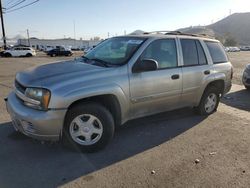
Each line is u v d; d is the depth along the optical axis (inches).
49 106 148.6
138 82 179.8
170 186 135.4
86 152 167.9
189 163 158.7
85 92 155.5
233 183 139.5
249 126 224.4
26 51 1428.4
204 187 135.4
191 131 209.2
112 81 167.9
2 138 185.6
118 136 195.8
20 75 175.8
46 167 150.6
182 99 215.5
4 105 270.8
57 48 1525.6
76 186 134.2
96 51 209.5
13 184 134.6
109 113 169.3
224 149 178.7
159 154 169.3
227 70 251.0
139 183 137.4
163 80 194.7
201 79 225.0
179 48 210.2
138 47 185.0
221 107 285.3
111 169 150.4
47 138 153.0
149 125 218.8
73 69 169.3
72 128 162.1
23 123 155.3
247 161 163.2
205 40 237.8
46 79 156.6
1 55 1411.2
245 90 396.8
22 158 159.6
